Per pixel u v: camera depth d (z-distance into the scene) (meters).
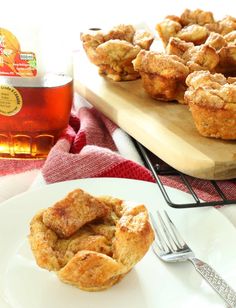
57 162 0.54
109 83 0.73
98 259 0.38
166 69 0.64
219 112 0.54
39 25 0.53
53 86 0.55
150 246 0.42
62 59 0.56
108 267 0.37
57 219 0.40
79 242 0.40
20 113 0.55
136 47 0.72
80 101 0.73
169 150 0.54
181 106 0.66
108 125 0.65
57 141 0.58
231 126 0.55
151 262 0.41
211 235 0.44
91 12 1.02
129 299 0.38
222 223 0.45
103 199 0.42
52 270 0.38
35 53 0.53
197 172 0.52
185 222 0.45
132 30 0.77
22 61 0.53
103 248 0.39
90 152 0.54
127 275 0.40
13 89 0.54
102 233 0.40
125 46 0.71
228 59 0.69
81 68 0.79
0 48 0.53
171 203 0.46
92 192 0.49
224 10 1.10
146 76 0.66
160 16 1.05
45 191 0.48
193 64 0.66
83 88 0.72
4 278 0.39
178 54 0.69
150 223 0.42
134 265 0.39
